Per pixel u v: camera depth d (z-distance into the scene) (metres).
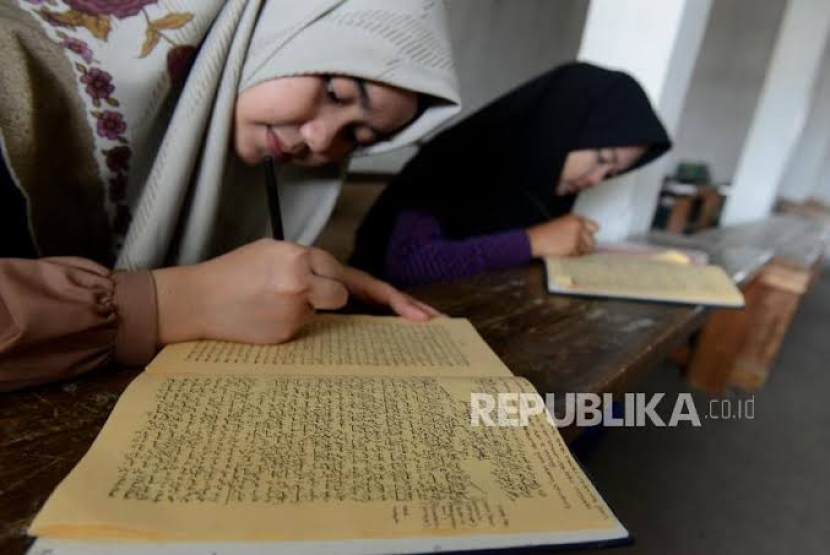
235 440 0.33
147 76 0.60
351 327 0.57
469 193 1.20
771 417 1.71
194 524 0.26
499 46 3.35
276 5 0.60
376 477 0.31
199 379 0.41
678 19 1.35
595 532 0.28
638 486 1.28
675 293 0.85
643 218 1.68
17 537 0.25
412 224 1.06
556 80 1.25
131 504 0.27
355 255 1.31
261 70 0.61
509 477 0.32
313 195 0.93
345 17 0.59
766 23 4.88
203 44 0.63
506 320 0.68
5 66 0.51
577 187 1.28
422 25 0.63
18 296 0.38
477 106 3.39
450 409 0.40
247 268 0.47
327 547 0.26
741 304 0.84
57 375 0.40
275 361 0.46
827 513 1.27
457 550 0.26
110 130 0.61
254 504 0.28
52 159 0.59
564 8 3.70
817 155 5.47
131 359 0.44
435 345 0.54
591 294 0.82
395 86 0.63
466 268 0.98
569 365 0.55
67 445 0.33
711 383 1.82
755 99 5.07
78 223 0.66
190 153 0.64
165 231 0.66
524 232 1.05
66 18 0.55
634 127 1.15
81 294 0.41
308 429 0.35
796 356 2.30
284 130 0.65
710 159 5.42
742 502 1.27
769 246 1.90
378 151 0.77
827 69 5.11
